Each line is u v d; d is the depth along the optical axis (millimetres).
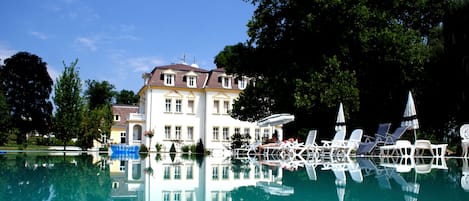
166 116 44188
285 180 6781
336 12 20312
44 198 4449
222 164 12258
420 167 10078
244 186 5934
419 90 22375
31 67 55875
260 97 25000
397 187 5730
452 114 23906
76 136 35875
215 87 45375
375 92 21984
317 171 8719
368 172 8367
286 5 23125
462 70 21906
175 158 19125
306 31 21641
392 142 16609
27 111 54531
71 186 5715
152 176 7758
